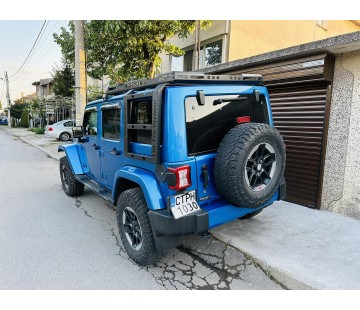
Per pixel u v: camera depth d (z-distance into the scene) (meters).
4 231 4.01
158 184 2.71
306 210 4.50
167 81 2.62
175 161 2.53
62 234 3.91
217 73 5.96
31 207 5.08
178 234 2.53
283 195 3.42
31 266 3.06
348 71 4.02
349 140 4.09
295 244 3.33
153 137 2.58
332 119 4.26
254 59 4.95
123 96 3.30
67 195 5.83
